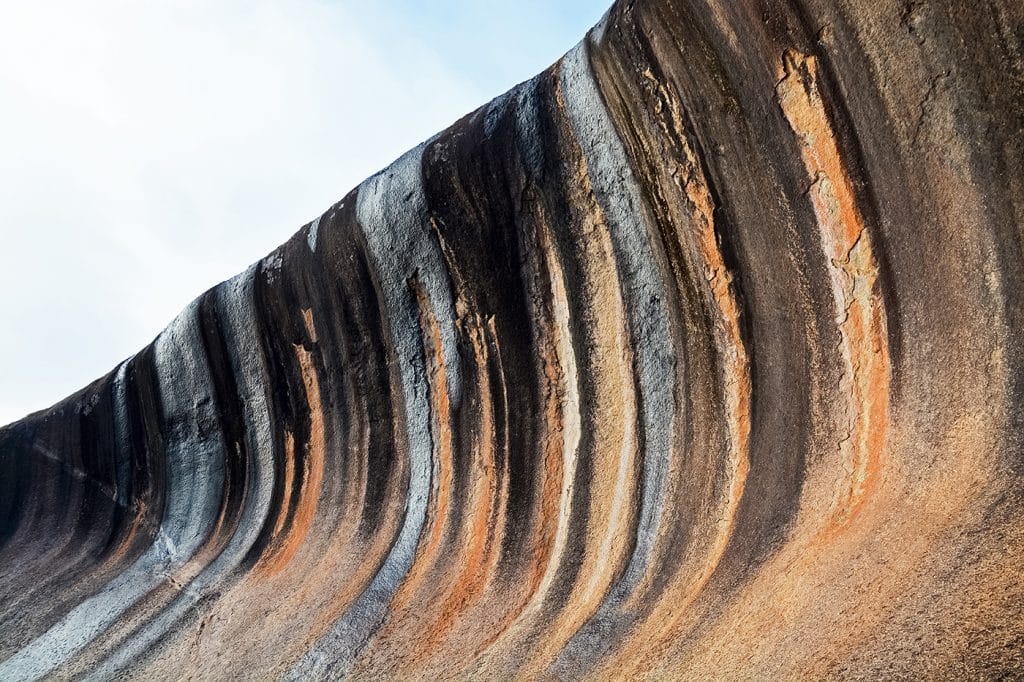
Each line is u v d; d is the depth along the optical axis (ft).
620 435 19.53
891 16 12.34
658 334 18.70
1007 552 8.89
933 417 12.17
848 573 10.94
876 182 13.33
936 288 12.48
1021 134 10.88
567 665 14.49
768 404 15.99
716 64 15.61
